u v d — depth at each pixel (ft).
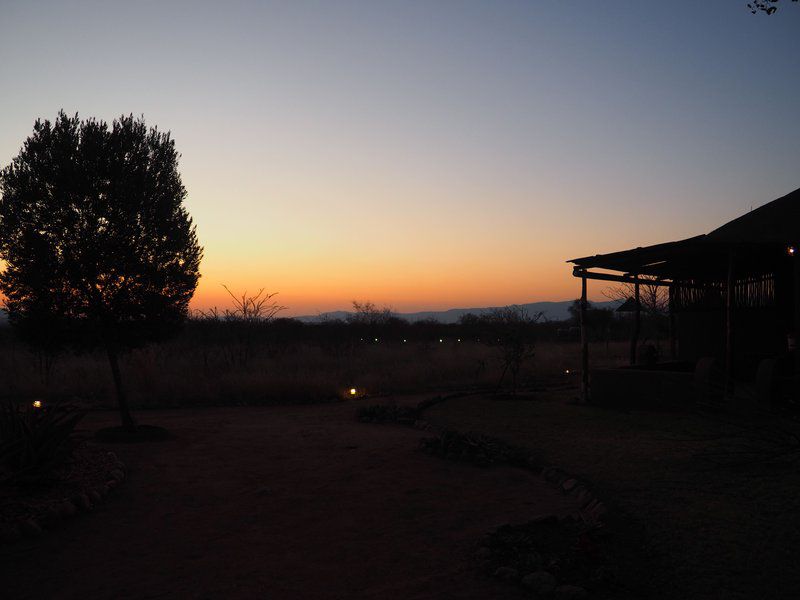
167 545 17.60
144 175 34.24
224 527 19.19
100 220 33.14
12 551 17.16
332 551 17.02
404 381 59.31
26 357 69.00
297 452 30.42
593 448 29.22
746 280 49.37
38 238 31.71
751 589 13.53
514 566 15.40
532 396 50.39
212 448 31.45
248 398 51.21
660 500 20.36
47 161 32.24
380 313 157.38
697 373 37.93
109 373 56.80
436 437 31.53
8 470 22.91
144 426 35.17
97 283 33.06
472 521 19.63
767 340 47.42
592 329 128.57
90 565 16.11
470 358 75.10
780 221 47.39
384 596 14.06
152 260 34.37
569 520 19.16
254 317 75.97
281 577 15.24
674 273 52.44
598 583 14.05
